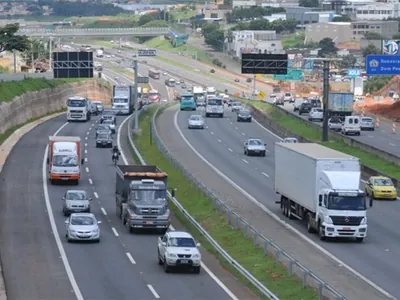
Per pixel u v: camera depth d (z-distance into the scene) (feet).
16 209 298.56
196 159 436.76
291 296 178.70
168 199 312.29
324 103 500.74
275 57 517.14
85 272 209.67
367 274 206.90
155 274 207.92
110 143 463.42
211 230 261.44
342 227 245.45
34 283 197.47
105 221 280.10
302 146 285.02
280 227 267.39
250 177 378.73
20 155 430.20
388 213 300.20
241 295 185.98
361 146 466.70
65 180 352.28
